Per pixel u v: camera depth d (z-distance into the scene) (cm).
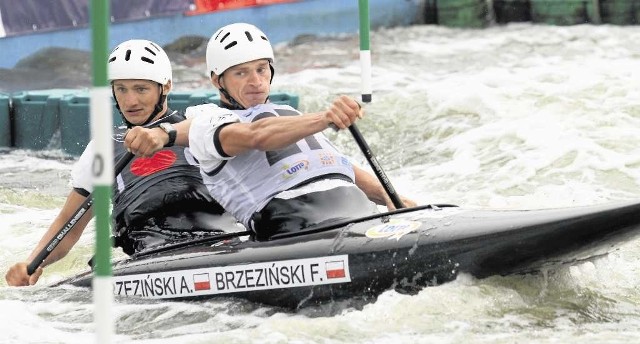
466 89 3650
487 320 1597
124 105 2039
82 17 4569
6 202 2883
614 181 2672
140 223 2020
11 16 4341
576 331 1564
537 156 2889
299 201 1802
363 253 1684
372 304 1656
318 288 1709
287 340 1573
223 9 4856
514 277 1677
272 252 1753
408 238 1673
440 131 3331
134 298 1852
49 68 4484
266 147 1773
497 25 5581
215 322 1717
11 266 2094
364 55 2219
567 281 1736
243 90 1898
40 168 3319
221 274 1778
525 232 1605
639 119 3162
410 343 1532
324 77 4403
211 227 2006
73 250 2384
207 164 1867
